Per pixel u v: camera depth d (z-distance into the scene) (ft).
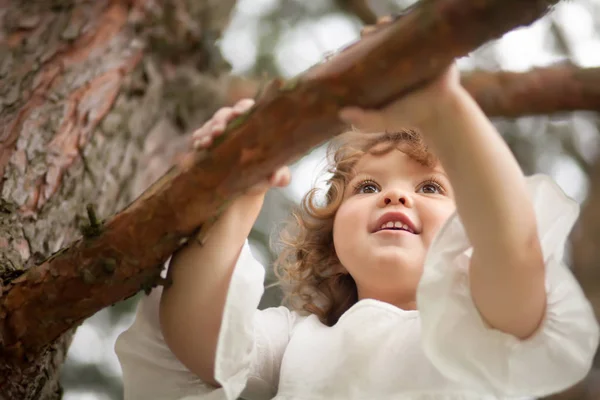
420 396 4.57
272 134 3.83
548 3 3.28
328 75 3.60
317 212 5.93
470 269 4.12
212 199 4.09
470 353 4.14
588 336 4.19
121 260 4.31
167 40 7.91
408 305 5.14
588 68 8.30
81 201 6.36
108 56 7.50
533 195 4.31
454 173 3.84
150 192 4.21
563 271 4.28
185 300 4.45
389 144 5.44
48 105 6.86
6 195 5.94
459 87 3.76
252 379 5.15
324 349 4.96
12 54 7.30
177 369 4.75
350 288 5.88
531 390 4.16
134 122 7.27
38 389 5.23
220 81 8.38
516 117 8.61
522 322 4.13
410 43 3.42
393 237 5.02
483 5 3.28
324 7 12.48
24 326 4.68
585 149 13.46
